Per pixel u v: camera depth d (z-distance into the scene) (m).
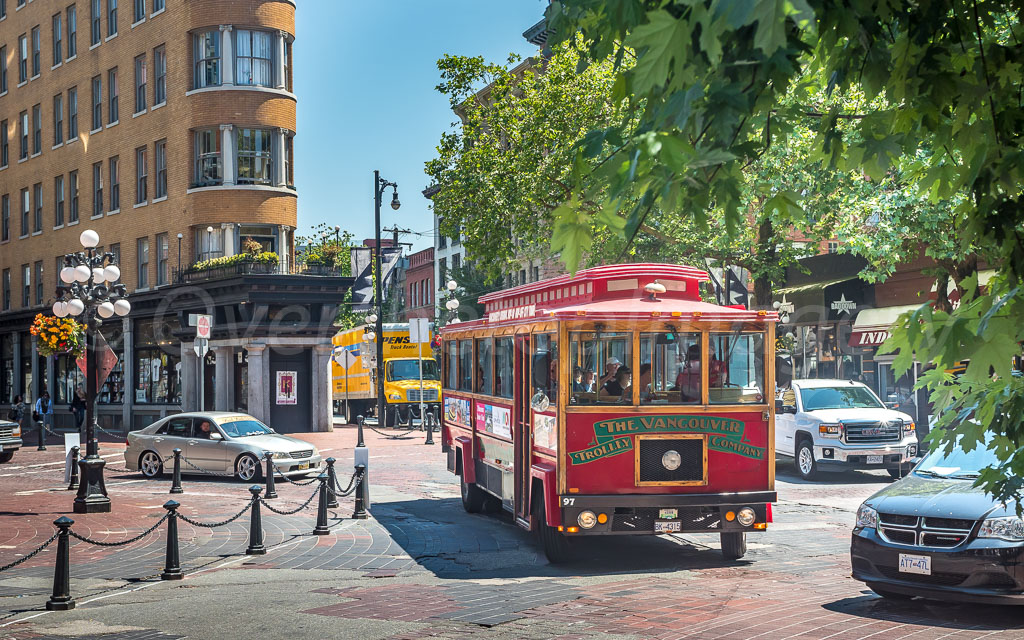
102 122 46.16
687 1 2.82
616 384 12.02
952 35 3.81
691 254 27.53
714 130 3.07
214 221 40.09
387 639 8.32
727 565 12.12
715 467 12.15
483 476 16.19
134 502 18.94
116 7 45.22
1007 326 3.32
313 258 40.88
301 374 40.22
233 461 22.78
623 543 14.13
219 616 9.30
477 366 16.56
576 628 8.59
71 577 11.63
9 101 53.78
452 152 30.88
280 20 40.97
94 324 19.66
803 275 38.25
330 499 18.34
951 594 8.75
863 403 22.52
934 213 22.72
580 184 3.40
